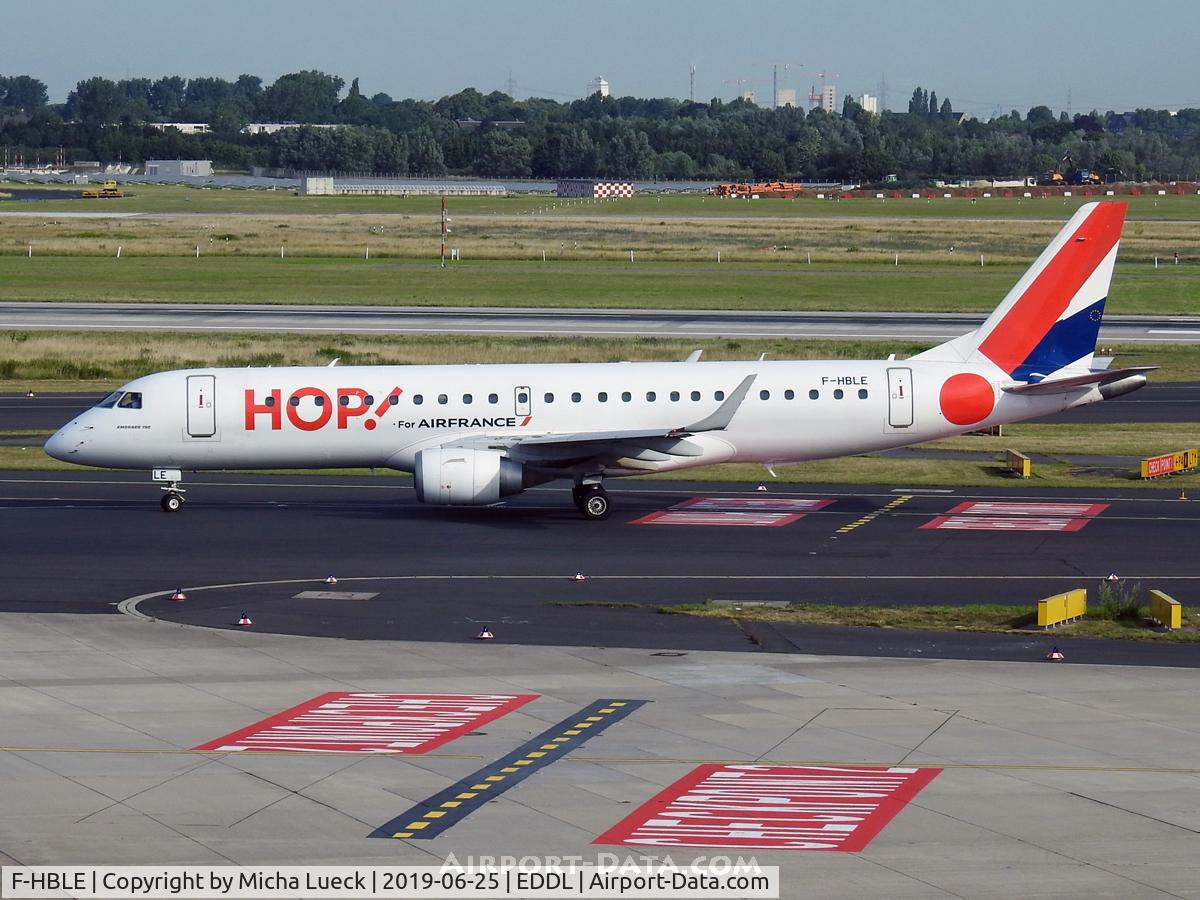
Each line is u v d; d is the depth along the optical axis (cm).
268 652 9212
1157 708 7938
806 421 14012
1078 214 14062
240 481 16200
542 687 8412
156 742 7412
